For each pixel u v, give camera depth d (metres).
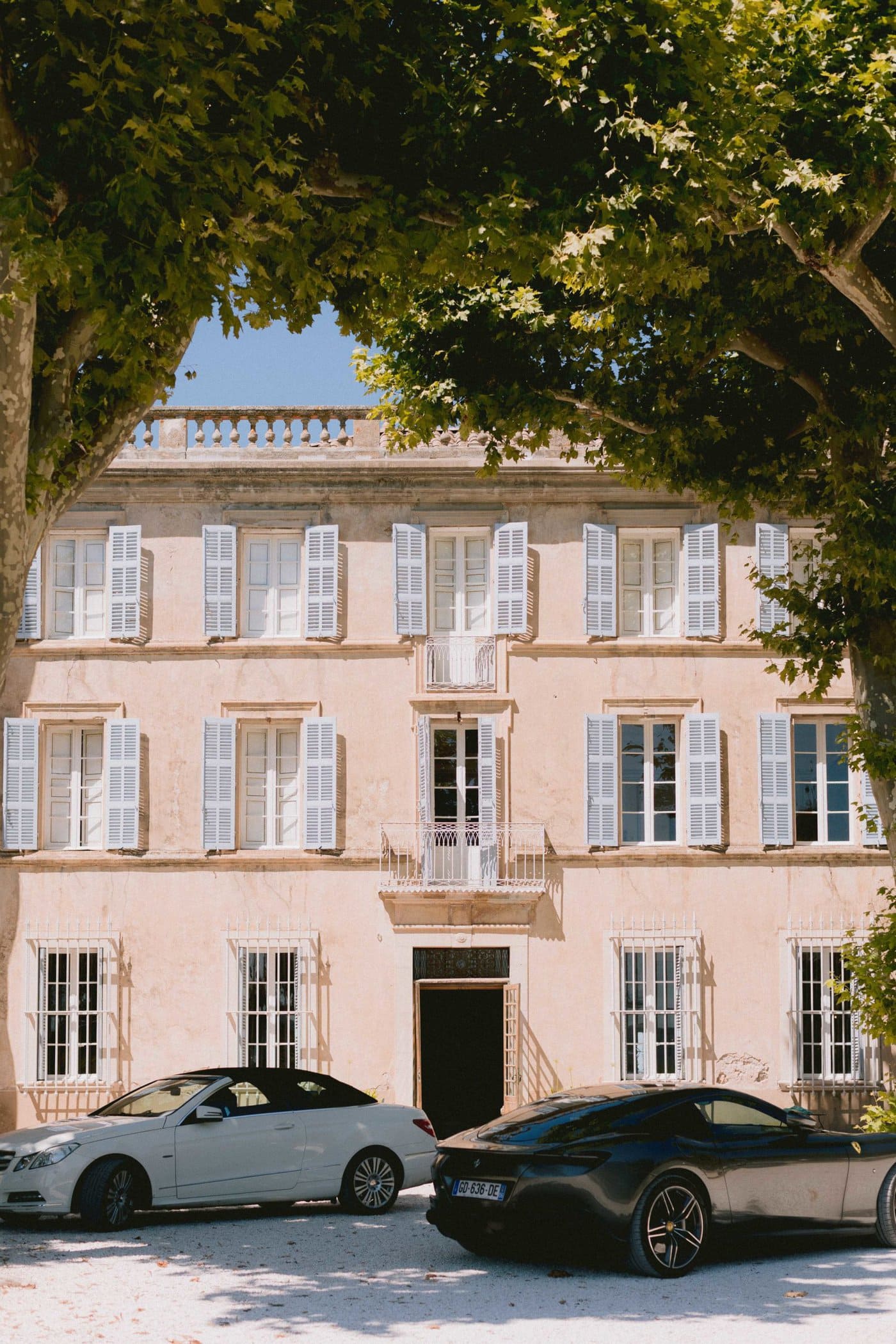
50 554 25.61
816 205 12.55
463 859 24.86
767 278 14.77
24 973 24.61
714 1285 10.94
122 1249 13.01
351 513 25.64
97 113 10.27
